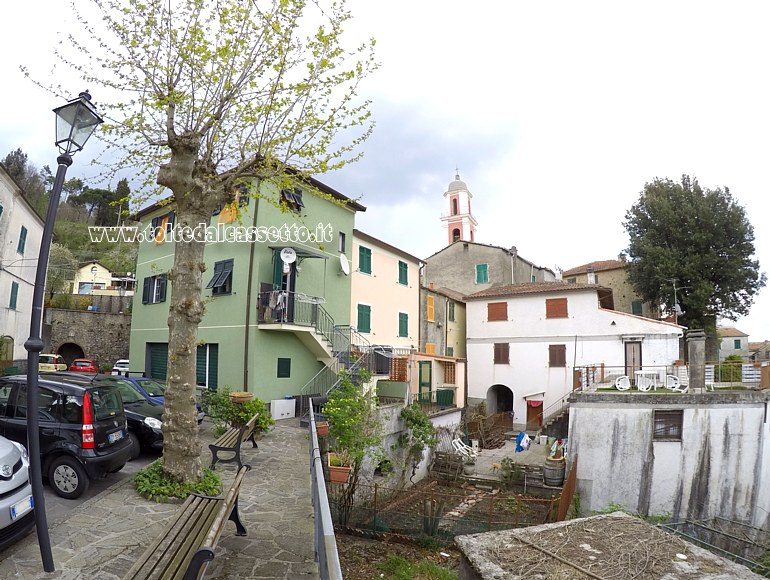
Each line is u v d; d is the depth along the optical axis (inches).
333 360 714.2
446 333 1198.3
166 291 850.1
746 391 613.0
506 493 642.8
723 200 1163.9
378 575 291.3
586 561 134.2
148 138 304.7
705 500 588.7
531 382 1120.2
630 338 1022.4
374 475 564.1
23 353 980.6
